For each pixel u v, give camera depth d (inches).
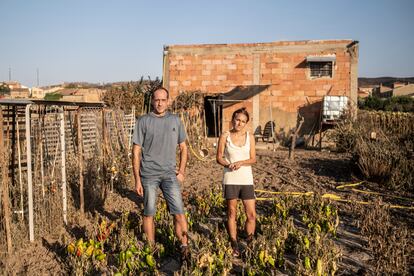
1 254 195.6
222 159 202.7
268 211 282.5
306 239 192.2
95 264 185.0
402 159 380.8
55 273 179.6
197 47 781.3
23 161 249.8
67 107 266.7
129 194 335.3
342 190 355.9
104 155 306.7
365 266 190.2
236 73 770.8
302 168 484.1
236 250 197.2
